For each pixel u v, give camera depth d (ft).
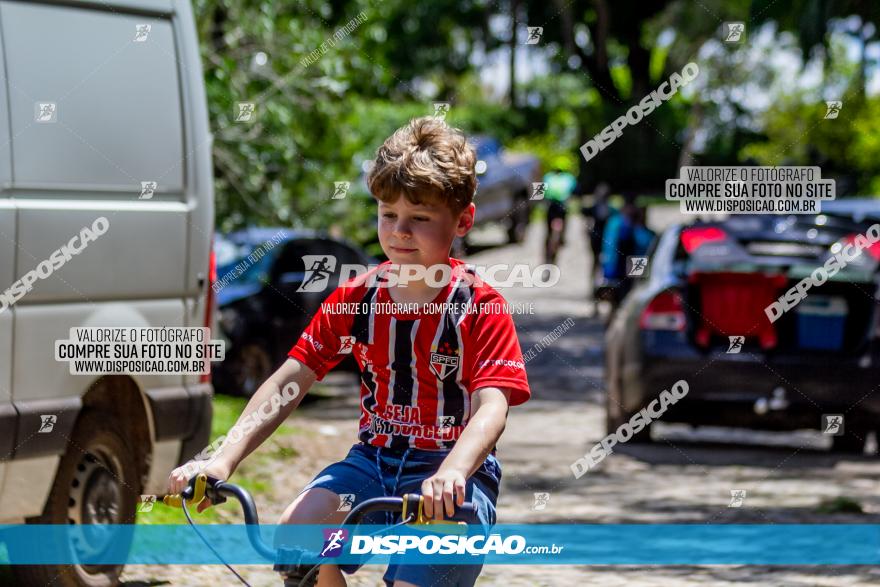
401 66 142.61
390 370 14.05
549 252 109.50
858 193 125.70
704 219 44.16
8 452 20.83
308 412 51.24
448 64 146.92
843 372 40.50
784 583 24.50
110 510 23.39
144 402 24.00
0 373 20.81
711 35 111.55
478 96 167.32
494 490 13.96
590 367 65.21
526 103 160.86
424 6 140.67
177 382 24.70
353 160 67.05
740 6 107.96
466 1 140.67
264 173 54.95
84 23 23.20
